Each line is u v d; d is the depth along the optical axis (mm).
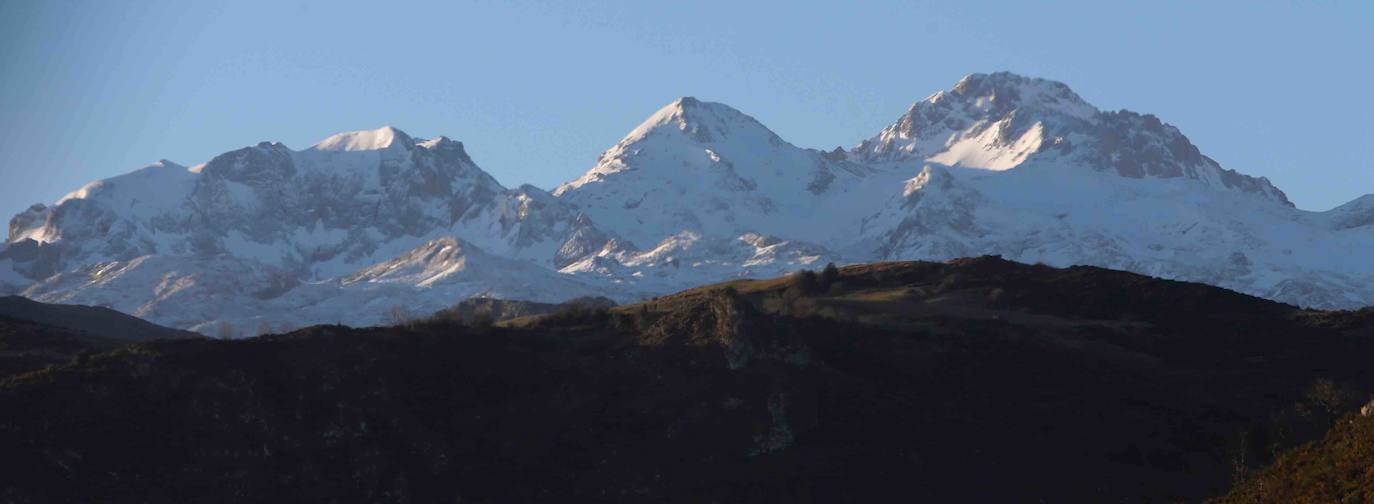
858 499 184000
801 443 193875
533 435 194000
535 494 184375
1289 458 133125
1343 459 125938
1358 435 127562
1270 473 133250
